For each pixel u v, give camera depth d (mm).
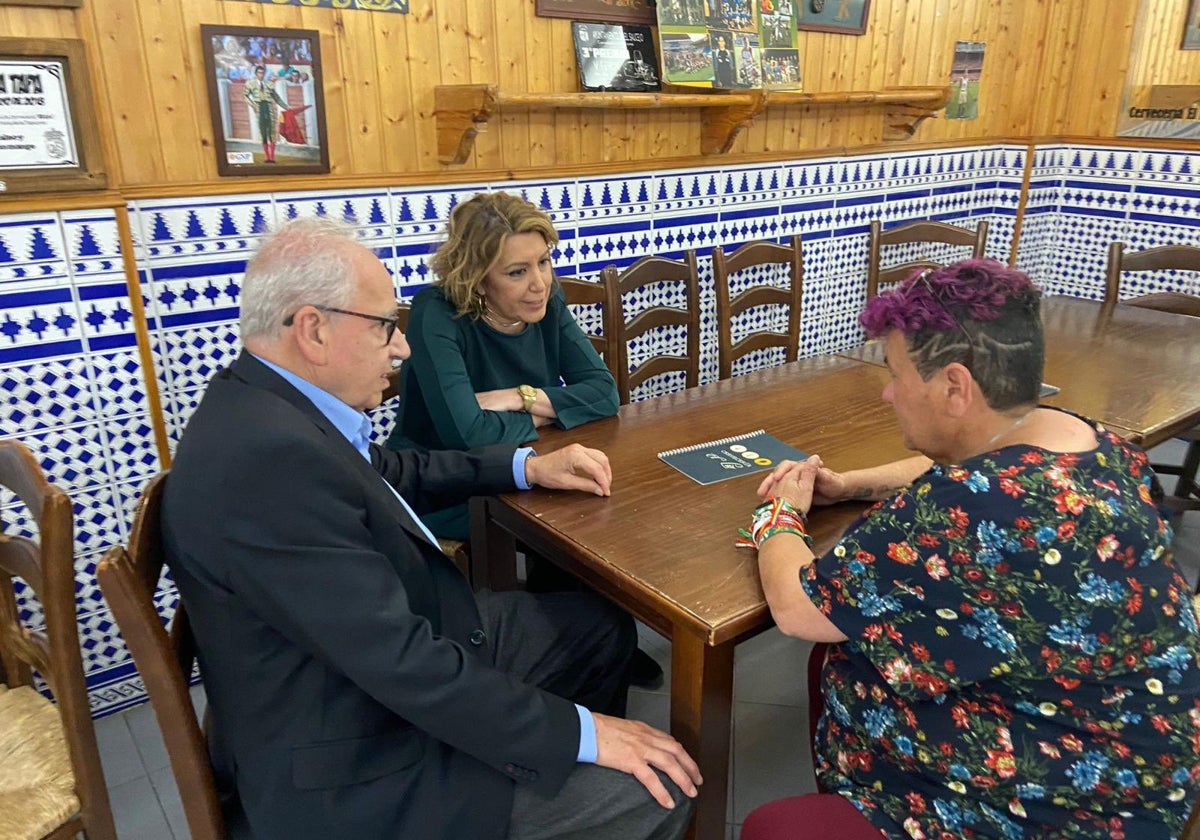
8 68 1585
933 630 932
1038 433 979
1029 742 956
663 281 2748
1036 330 953
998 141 3703
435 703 1034
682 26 2518
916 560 922
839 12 2977
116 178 1815
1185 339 2342
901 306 996
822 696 1310
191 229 1924
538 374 1962
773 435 1698
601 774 1136
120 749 1906
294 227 1118
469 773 1100
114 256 1788
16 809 1197
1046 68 3633
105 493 1906
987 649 910
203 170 1926
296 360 1102
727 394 1956
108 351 1833
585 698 1497
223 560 978
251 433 995
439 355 1771
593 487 1455
